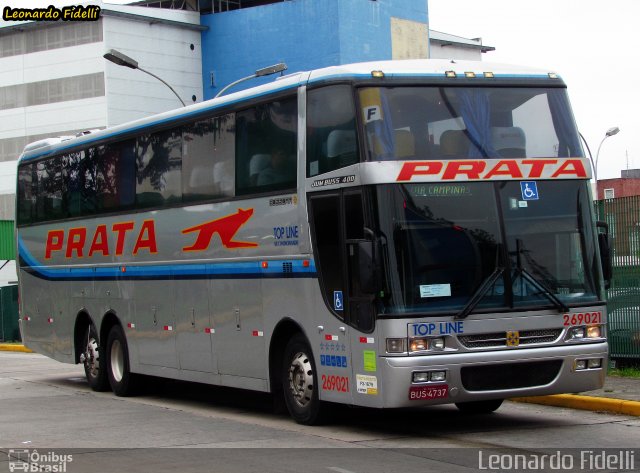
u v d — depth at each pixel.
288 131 12.52
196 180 14.68
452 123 11.42
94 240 17.83
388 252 10.86
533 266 11.33
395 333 10.74
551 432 11.73
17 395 17.58
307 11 69.50
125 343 17.00
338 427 12.43
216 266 14.15
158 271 15.78
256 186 13.18
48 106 72.19
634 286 16.22
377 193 10.95
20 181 20.70
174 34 73.88
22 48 73.12
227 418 13.91
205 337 14.55
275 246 12.77
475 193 11.27
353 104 11.27
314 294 11.99
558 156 11.79
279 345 13.02
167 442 11.69
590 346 11.52
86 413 14.80
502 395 11.13
